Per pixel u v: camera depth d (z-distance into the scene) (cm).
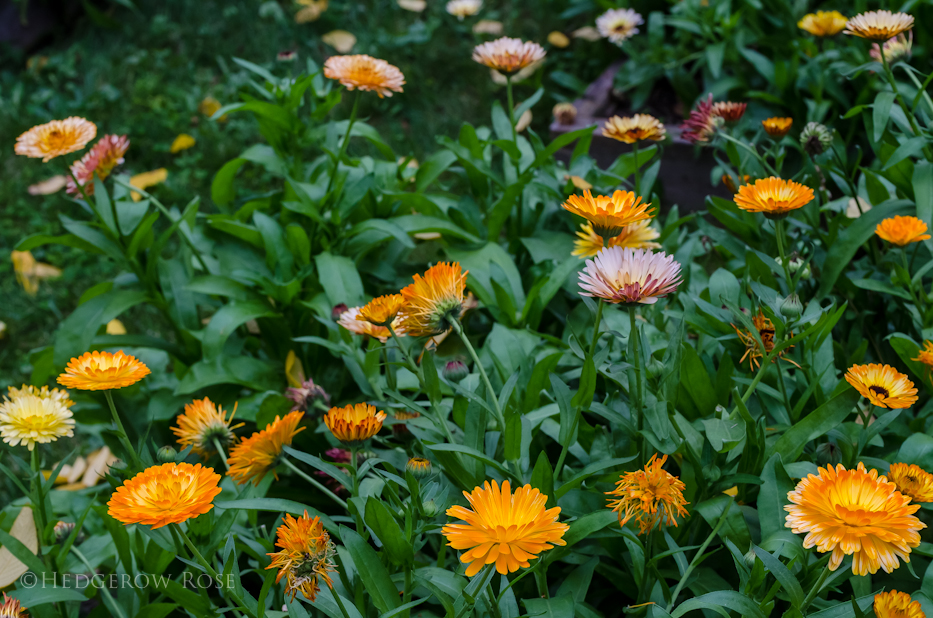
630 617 164
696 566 169
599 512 160
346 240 205
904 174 190
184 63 331
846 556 155
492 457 170
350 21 345
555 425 178
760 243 193
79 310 200
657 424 164
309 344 205
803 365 173
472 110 301
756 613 156
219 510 176
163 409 198
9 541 169
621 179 206
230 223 205
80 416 202
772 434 172
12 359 238
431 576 160
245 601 159
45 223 273
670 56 262
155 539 165
